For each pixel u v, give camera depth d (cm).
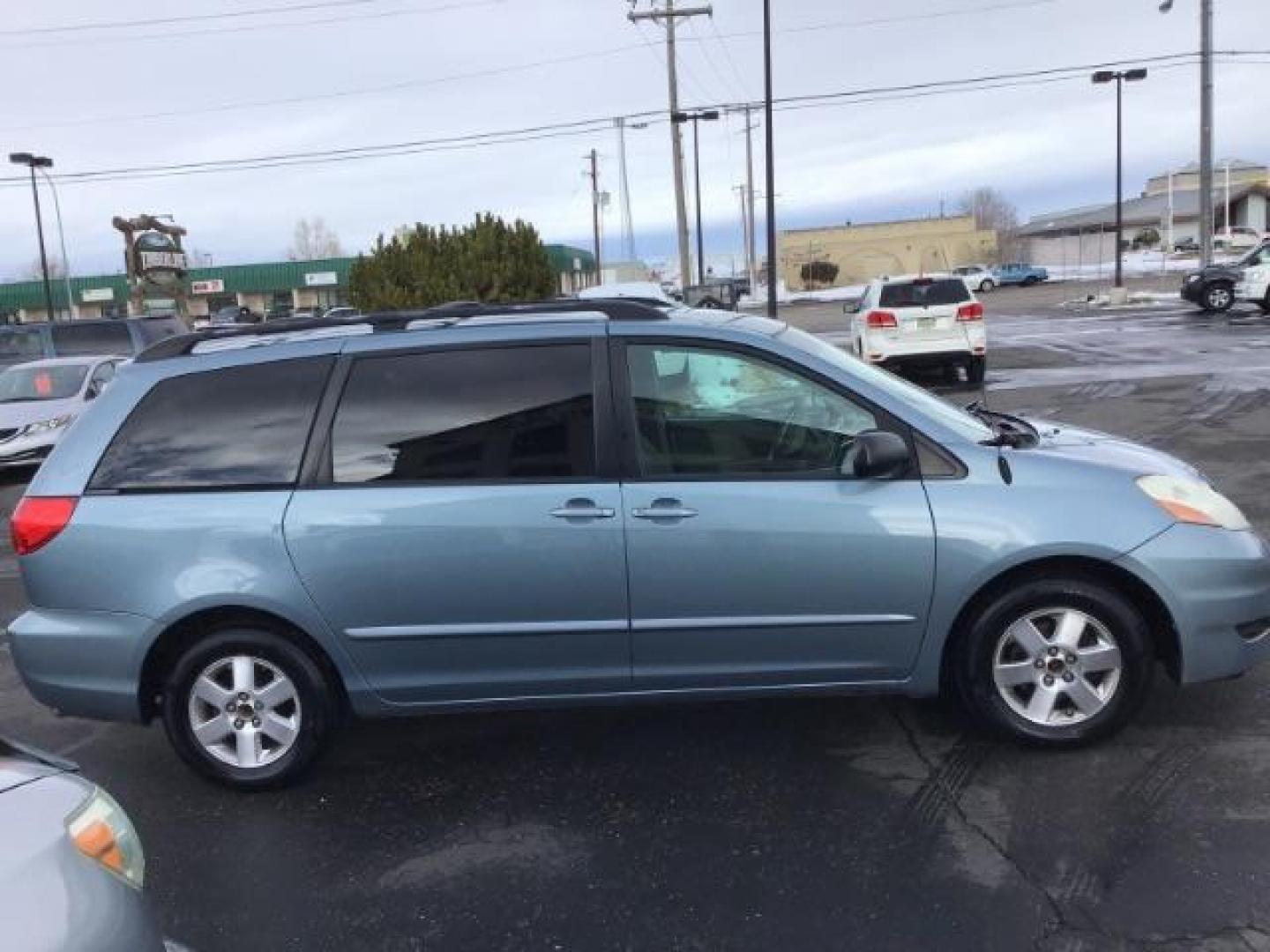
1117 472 408
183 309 4994
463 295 2289
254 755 425
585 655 412
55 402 1461
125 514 415
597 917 332
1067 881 334
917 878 341
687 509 400
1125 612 404
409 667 416
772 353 412
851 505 399
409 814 405
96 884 212
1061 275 7031
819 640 408
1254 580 405
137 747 482
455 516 404
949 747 428
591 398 411
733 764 427
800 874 348
